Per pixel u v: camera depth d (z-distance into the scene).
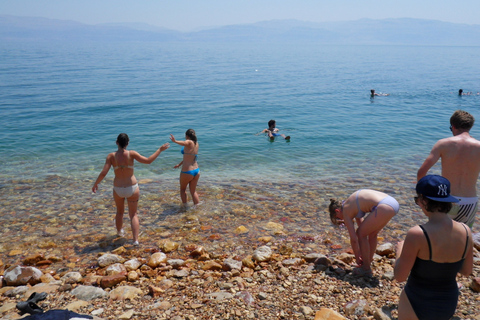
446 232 2.61
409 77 47.31
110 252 6.23
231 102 26.59
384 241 6.56
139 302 4.38
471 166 4.34
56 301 4.45
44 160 12.53
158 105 25.14
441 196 2.62
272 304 4.24
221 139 15.91
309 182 10.20
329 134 16.75
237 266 5.35
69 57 99.12
